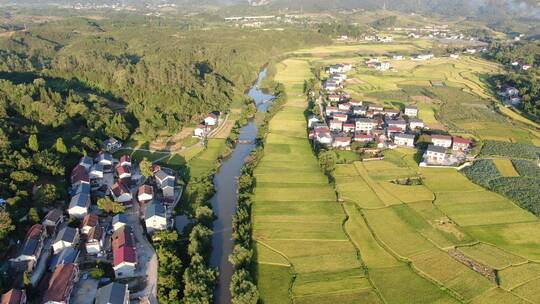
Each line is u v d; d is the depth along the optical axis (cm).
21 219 13275
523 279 12019
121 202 15275
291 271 12238
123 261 11675
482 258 12888
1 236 12050
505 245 13525
